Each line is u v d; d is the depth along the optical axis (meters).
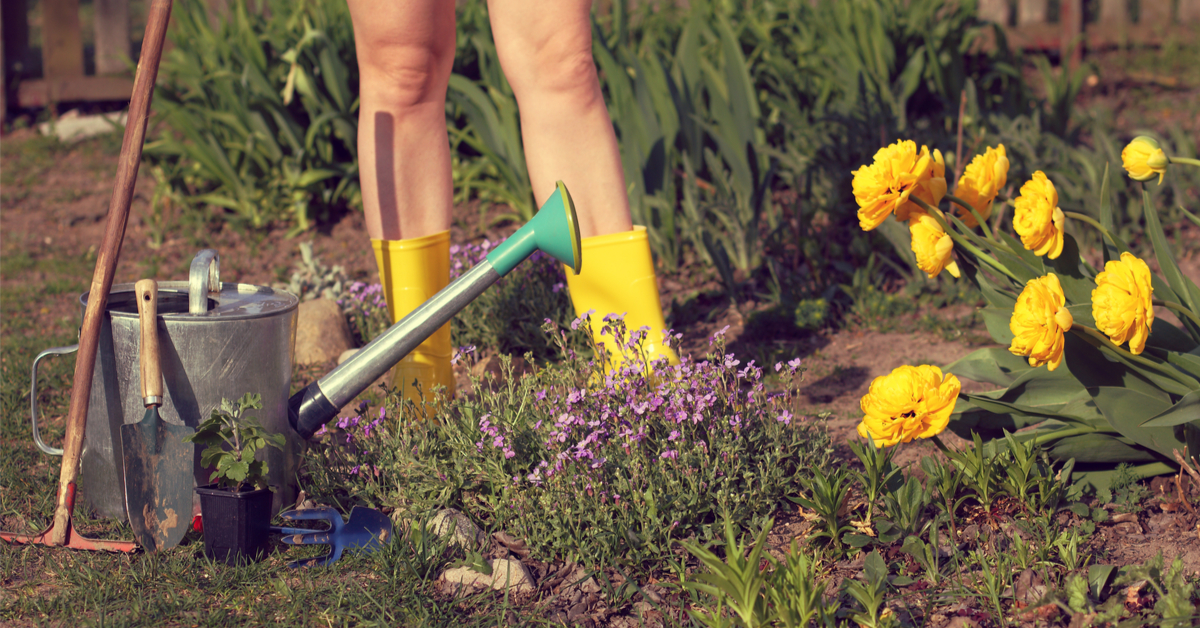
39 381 3.05
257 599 1.91
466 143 5.43
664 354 2.55
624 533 1.98
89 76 7.14
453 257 3.54
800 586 1.66
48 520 2.20
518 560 2.01
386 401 2.44
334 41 5.14
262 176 5.20
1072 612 1.69
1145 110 6.32
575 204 2.53
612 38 5.40
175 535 2.03
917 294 3.72
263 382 2.16
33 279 4.39
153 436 2.01
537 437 2.20
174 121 5.13
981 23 5.81
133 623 1.82
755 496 2.12
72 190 5.68
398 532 2.08
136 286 1.99
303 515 2.08
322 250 4.77
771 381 3.07
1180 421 1.83
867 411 1.83
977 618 1.76
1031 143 4.37
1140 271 1.77
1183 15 7.69
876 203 1.96
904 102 4.52
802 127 4.64
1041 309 1.73
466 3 5.73
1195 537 1.96
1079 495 2.11
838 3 5.59
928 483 2.06
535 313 3.30
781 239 4.04
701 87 4.74
